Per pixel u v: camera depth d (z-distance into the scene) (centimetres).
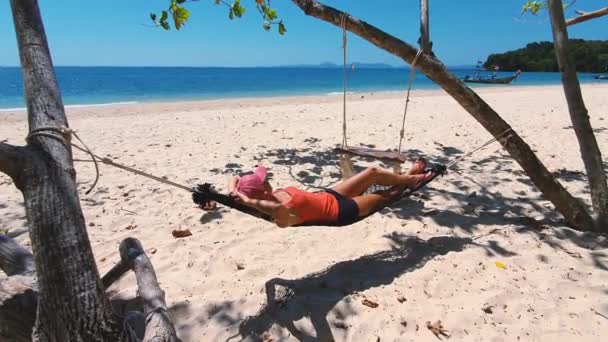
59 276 224
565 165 808
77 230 233
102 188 655
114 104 2169
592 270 414
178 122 1345
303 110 1705
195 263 432
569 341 323
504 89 3269
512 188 662
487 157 867
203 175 735
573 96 489
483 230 505
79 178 704
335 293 374
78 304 225
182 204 591
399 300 365
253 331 332
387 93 3064
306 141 1041
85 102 2472
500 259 432
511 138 478
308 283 388
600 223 495
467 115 1511
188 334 333
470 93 475
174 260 439
